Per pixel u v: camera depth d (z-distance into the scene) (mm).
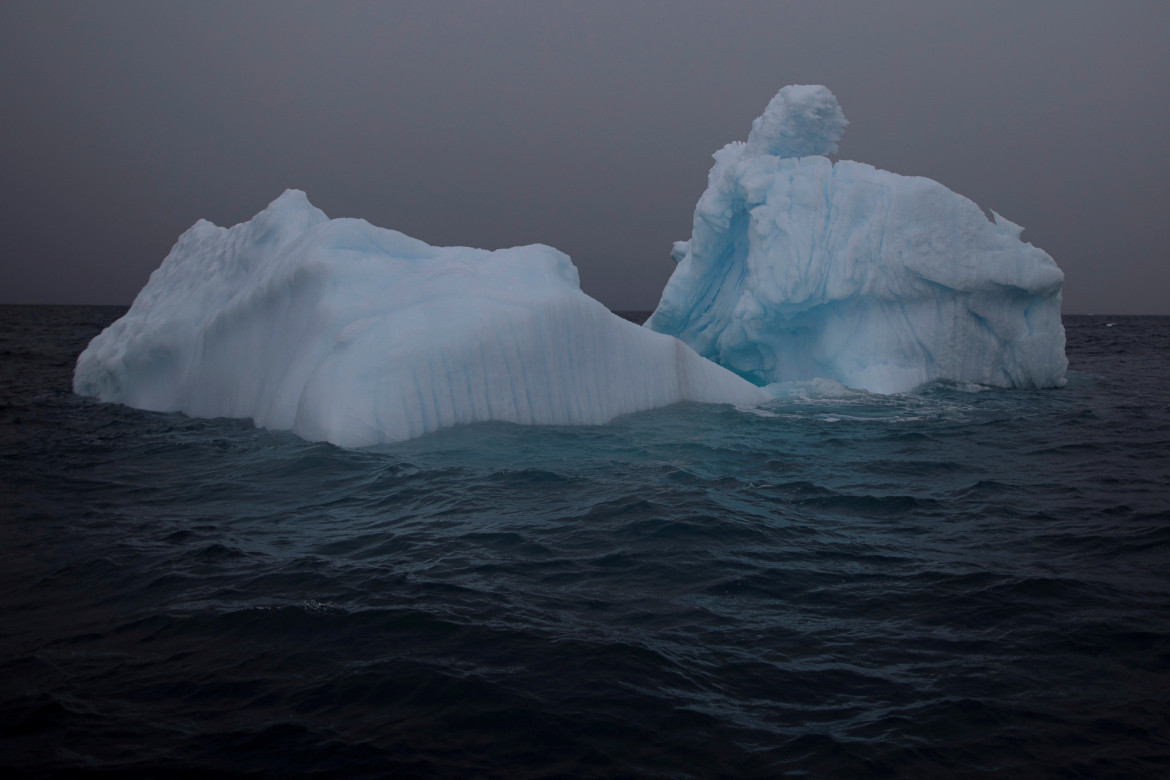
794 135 14398
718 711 2873
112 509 5625
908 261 12500
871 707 2916
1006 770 2551
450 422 7836
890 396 11914
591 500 5789
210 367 9906
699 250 15344
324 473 6508
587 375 8812
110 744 2635
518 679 3072
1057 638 3518
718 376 10570
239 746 2625
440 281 8805
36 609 3787
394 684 3025
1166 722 2828
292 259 9383
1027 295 13000
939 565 4504
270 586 4062
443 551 4652
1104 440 8828
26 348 23344
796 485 6445
